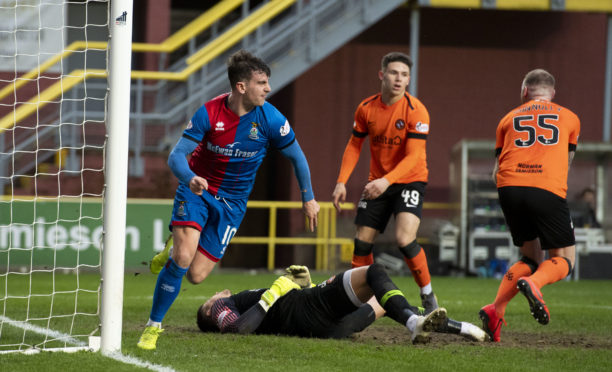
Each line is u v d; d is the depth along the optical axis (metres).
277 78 45.19
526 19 53.69
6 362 12.16
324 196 51.25
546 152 16.05
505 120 16.84
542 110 16.47
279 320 15.52
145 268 39.75
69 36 54.06
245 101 14.30
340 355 13.21
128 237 39.66
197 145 14.30
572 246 16.08
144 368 11.73
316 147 51.34
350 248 46.84
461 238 43.47
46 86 47.06
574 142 16.44
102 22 54.75
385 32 52.31
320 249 47.06
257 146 14.70
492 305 15.86
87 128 45.44
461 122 53.16
